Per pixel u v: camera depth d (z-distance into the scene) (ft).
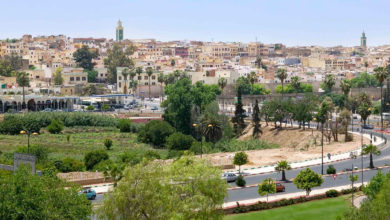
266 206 346.13
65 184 283.79
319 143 613.52
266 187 355.77
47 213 248.32
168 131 651.66
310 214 332.60
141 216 271.28
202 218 273.33
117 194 269.64
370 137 629.92
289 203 354.95
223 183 288.10
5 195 248.52
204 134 631.15
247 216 329.93
